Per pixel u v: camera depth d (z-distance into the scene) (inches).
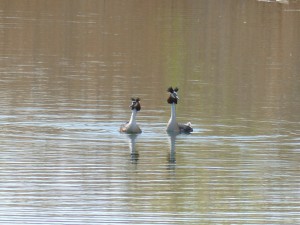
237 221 800.9
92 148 1052.5
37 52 1829.5
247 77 1611.7
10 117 1200.2
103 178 929.5
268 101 1371.8
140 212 819.4
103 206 835.4
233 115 1258.6
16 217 796.6
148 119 1220.5
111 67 1678.2
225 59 1827.0
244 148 1067.9
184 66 1722.4
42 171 949.2
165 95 1400.1
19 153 1018.7
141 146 1069.8
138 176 940.0
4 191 875.4
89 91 1412.4
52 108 1264.8
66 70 1624.0
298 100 1385.3
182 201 858.1
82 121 1190.3
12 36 2028.8
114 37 2066.9
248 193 887.7
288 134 1144.8
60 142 1075.3
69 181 916.0
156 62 1756.9
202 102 1353.3
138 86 1477.6
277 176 949.2
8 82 1473.9
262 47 2006.6
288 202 858.8
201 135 1134.4
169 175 946.7
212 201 857.5
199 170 968.9
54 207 829.2
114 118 1216.2
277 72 1678.2
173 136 1123.9
